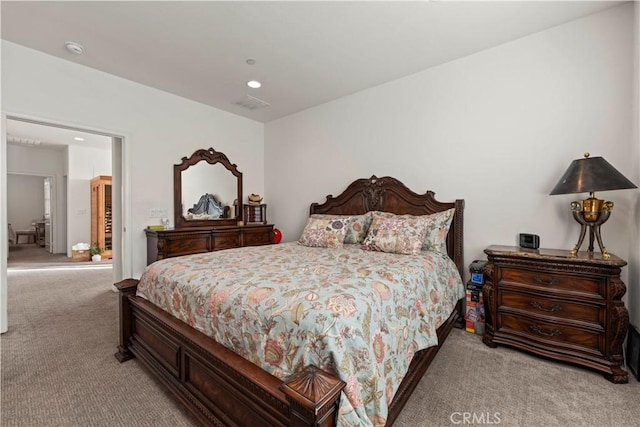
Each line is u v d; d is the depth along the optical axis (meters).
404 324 1.53
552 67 2.41
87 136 5.79
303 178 4.30
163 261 2.21
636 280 1.98
